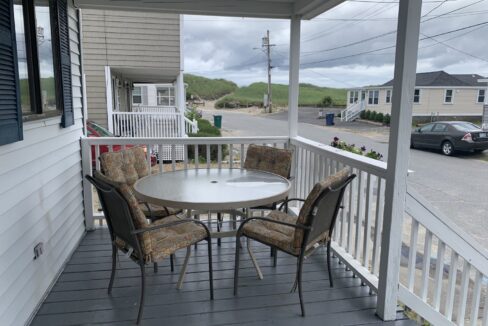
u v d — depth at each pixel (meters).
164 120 8.63
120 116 8.45
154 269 2.83
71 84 3.29
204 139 3.77
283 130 19.30
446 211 5.84
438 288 2.46
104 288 2.61
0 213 1.93
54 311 2.33
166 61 8.59
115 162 3.17
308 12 3.63
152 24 8.38
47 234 2.62
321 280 2.77
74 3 3.44
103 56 8.30
